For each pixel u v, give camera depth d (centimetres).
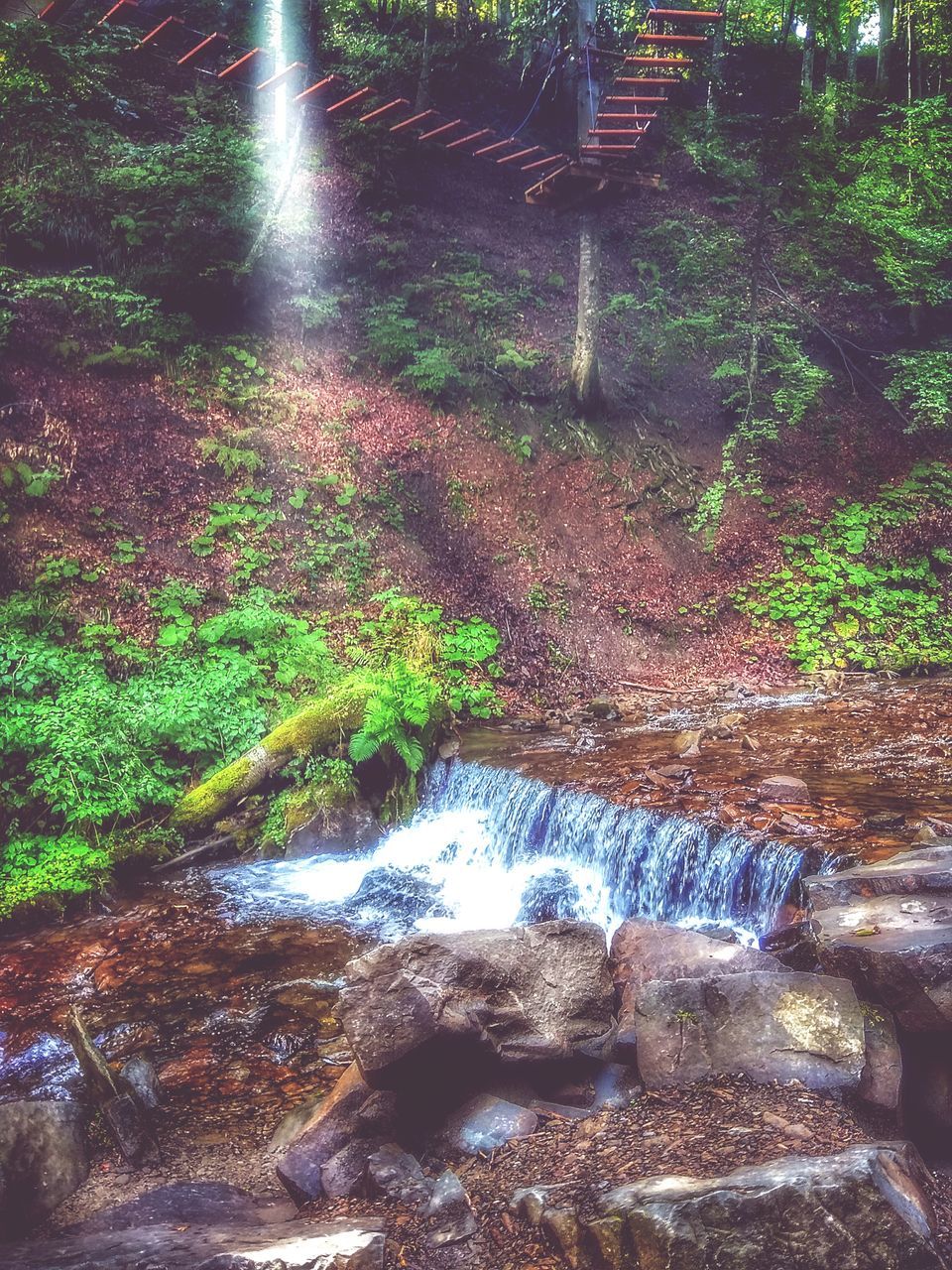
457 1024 346
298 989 570
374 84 1916
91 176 1348
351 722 873
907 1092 312
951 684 1120
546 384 1530
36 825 772
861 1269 220
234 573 1090
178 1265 259
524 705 1102
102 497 1087
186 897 733
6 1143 354
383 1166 316
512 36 1920
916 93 2378
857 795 643
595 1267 238
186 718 859
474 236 1792
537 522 1358
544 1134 318
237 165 1340
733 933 507
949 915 356
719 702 1076
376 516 1248
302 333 1440
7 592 949
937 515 1512
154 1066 480
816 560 1420
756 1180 238
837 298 1922
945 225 1662
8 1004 558
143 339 1276
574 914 651
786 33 2616
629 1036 359
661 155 1955
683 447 1544
